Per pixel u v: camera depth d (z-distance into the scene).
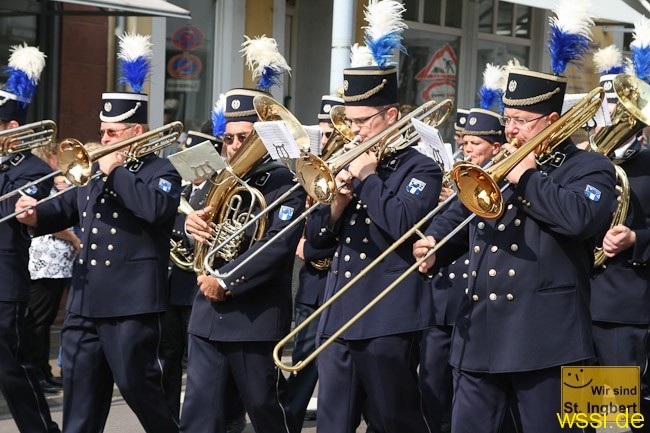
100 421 8.88
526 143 6.51
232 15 16.47
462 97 20.30
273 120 7.61
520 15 21.17
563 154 6.76
